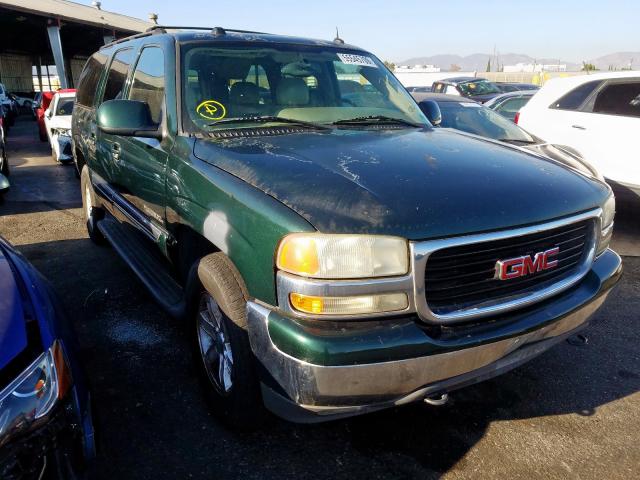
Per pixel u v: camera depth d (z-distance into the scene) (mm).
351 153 2609
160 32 3719
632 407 2971
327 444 2641
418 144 2861
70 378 1988
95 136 4543
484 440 2680
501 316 2285
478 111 7141
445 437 2699
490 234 2141
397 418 2842
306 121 3205
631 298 4445
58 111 11562
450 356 2096
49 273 4840
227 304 2395
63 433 1885
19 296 2068
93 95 4926
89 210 5559
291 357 2039
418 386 2111
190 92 3141
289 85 3424
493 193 2287
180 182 2865
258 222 2207
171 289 3377
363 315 2033
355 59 3900
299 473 2451
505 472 2467
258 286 2211
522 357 2389
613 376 3281
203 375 2861
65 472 1883
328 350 1962
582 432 2752
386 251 2012
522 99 9523
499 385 3162
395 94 3887
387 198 2139
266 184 2322
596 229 2604
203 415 2846
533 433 2738
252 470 2467
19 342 1844
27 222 6660
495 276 2217
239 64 3361
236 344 2387
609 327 3932
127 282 4633
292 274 2057
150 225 3510
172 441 2645
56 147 11086
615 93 6273
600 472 2475
